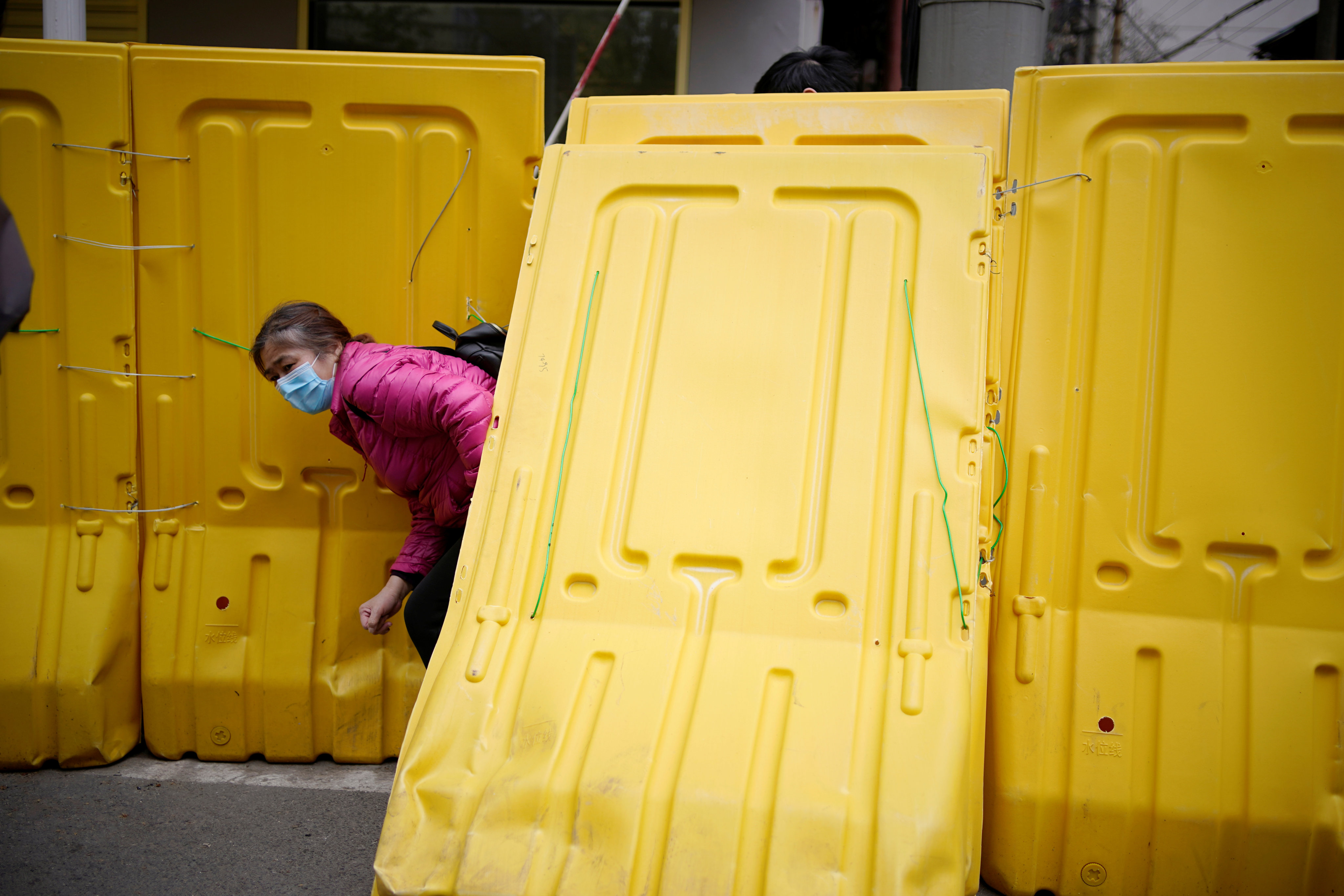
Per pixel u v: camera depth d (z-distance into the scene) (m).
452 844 1.94
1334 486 2.46
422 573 2.76
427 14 5.71
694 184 2.57
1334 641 2.44
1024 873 2.51
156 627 3.10
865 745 1.98
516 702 2.11
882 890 1.82
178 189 3.00
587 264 2.55
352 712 3.10
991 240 2.45
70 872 2.53
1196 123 2.57
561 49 5.70
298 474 3.08
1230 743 2.43
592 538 2.27
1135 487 2.56
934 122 2.74
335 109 2.97
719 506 2.26
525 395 2.43
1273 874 2.37
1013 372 2.64
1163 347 2.56
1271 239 2.51
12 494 3.08
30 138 2.97
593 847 1.89
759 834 1.89
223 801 2.91
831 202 2.52
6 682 3.01
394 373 2.48
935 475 2.25
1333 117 2.49
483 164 2.97
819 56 3.67
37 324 3.03
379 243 3.01
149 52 2.96
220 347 3.05
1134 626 2.53
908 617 2.13
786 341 2.39
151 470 3.09
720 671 2.08
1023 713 2.55
